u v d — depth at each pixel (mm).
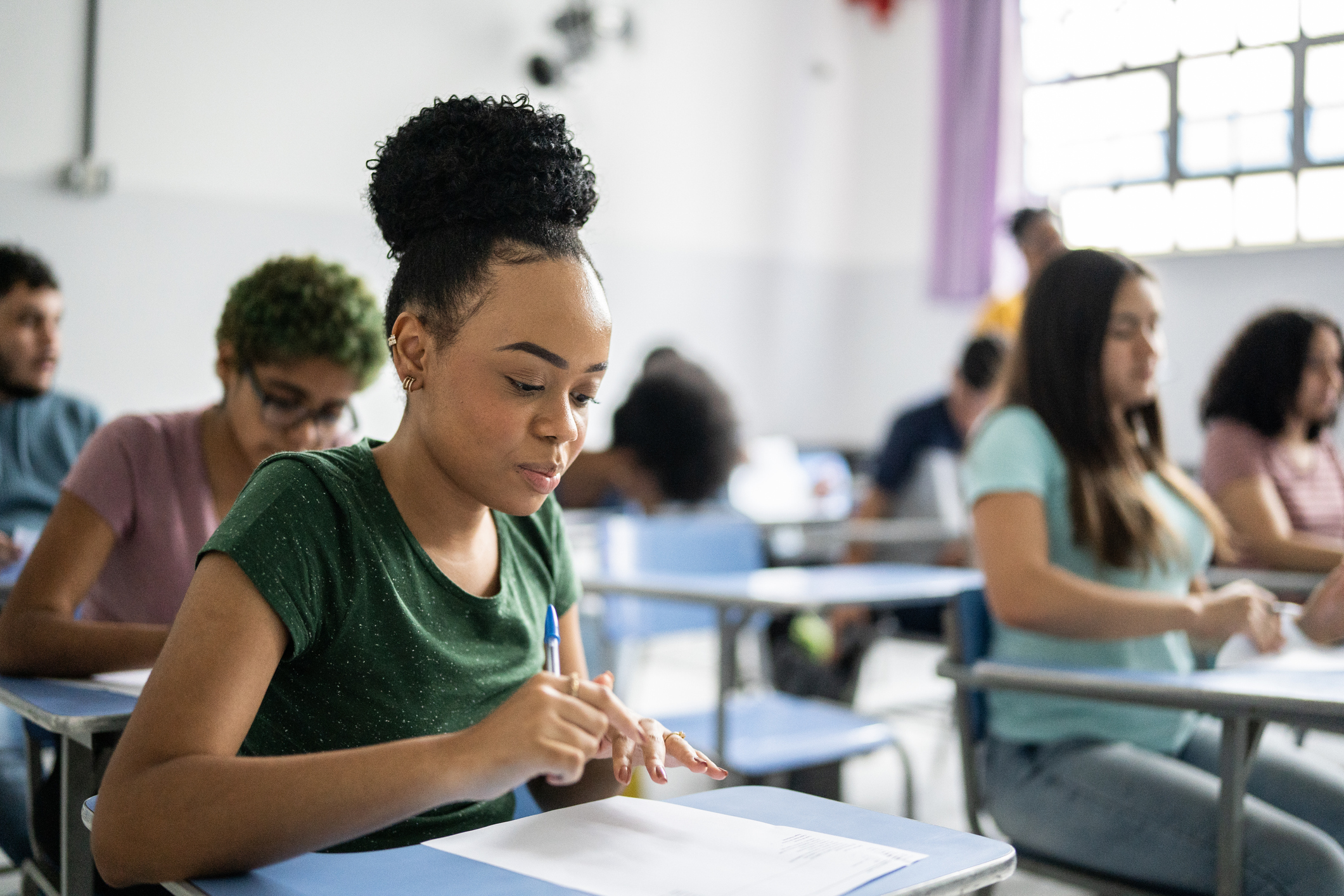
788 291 6219
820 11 6273
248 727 801
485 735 715
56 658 1261
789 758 2025
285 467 905
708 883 730
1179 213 5156
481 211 862
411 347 898
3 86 3916
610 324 890
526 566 1083
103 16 4090
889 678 4242
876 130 6398
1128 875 1438
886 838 819
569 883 733
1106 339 1645
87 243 4098
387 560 920
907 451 3723
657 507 3068
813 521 3842
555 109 917
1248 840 1324
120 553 1434
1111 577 1646
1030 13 5613
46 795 1322
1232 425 2566
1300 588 2271
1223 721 1312
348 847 925
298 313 1364
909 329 6270
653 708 3826
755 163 6055
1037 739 1589
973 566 3393
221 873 742
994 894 1301
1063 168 5535
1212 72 5039
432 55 4875
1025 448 1638
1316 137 4754
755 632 3566
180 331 4301
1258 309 4918
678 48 5730
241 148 4418
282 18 4496
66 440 2678
